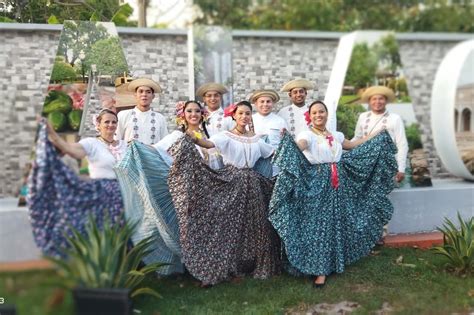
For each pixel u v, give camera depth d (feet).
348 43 25.64
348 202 17.83
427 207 22.97
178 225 16.96
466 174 24.66
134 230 16.46
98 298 13.61
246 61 26.07
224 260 16.89
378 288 16.88
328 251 17.20
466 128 24.57
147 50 24.64
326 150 17.44
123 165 16.71
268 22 41.22
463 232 18.16
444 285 16.98
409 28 42.50
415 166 23.98
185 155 16.51
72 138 21.56
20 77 22.24
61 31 22.56
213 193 17.02
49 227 15.57
